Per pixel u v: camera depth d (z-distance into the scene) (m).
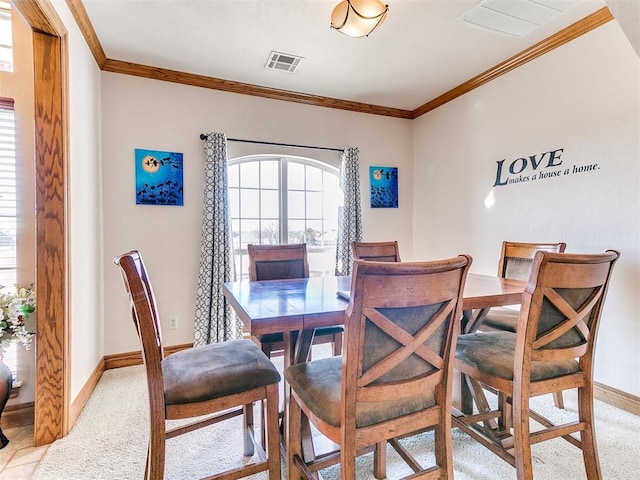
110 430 1.88
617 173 2.13
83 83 2.21
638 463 1.61
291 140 3.45
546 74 2.55
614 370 2.15
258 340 1.98
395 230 3.97
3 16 1.98
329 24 2.28
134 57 2.70
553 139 2.51
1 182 1.96
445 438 1.18
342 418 1.04
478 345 1.61
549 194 2.54
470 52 2.67
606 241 2.19
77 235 2.03
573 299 1.35
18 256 1.98
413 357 1.12
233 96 3.20
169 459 1.66
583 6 2.12
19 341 1.88
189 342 3.04
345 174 3.56
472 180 3.24
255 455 1.68
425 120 3.82
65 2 1.86
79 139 2.10
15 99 1.98
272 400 1.35
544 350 1.35
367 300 0.99
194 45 2.54
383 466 1.52
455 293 1.13
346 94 3.47
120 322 2.79
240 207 3.39
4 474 1.54
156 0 2.03
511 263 2.41
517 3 2.08
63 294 1.80
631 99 2.06
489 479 1.52
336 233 3.80
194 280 3.06
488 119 3.05
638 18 1.26
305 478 1.34
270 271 2.43
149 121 2.90
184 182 3.02
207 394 1.24
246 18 2.22
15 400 1.96
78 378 2.04
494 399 2.24
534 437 1.35
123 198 2.81
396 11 2.14
